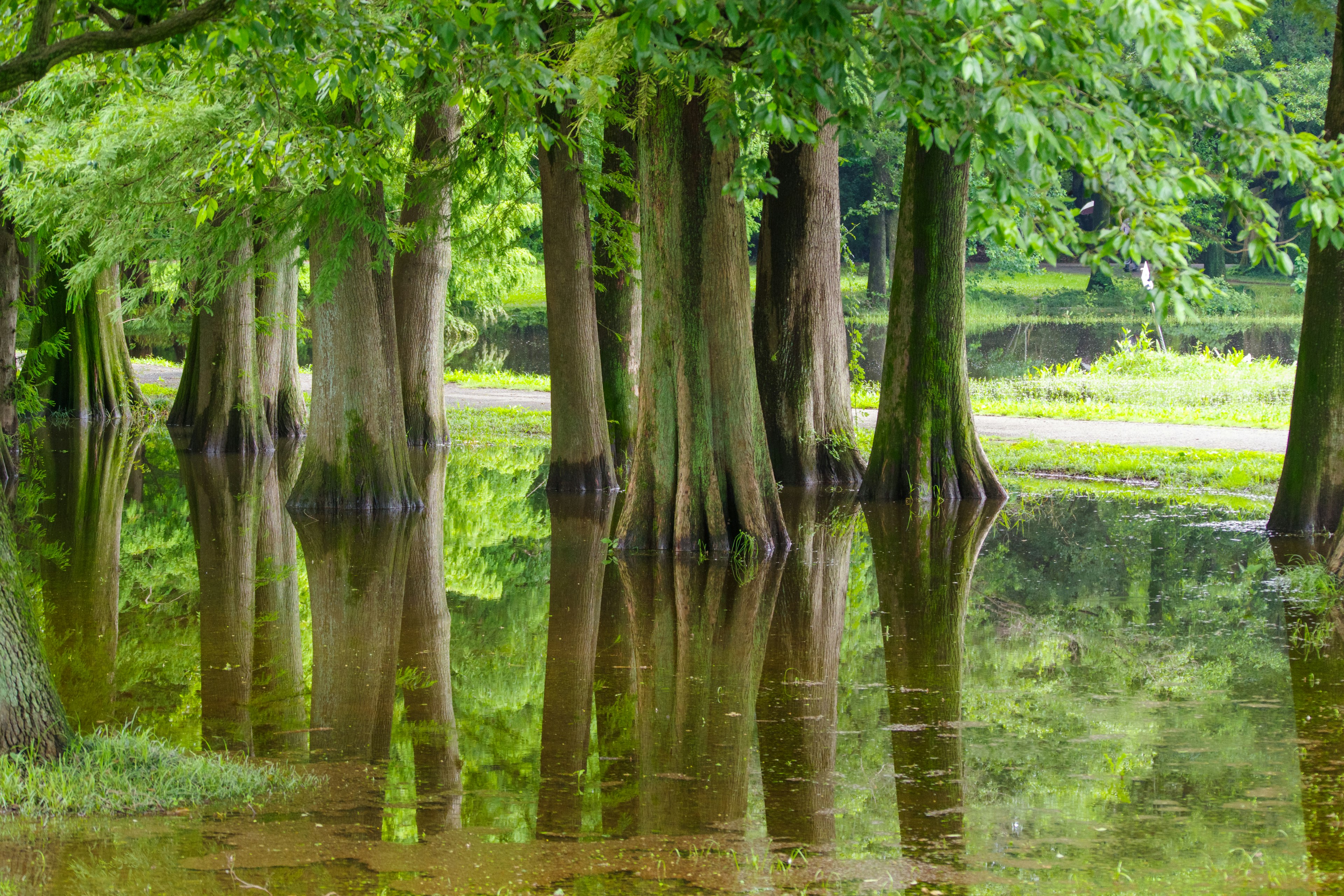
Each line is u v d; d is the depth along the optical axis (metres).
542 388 62.12
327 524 26.80
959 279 30.55
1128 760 11.45
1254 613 17.84
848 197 117.38
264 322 41.69
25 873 8.34
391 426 29.06
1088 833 9.55
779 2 9.45
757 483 23.66
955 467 30.77
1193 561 22.02
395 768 11.41
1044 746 11.94
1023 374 63.31
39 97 26.59
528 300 118.38
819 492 32.94
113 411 49.56
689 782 10.99
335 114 24.69
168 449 40.69
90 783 10.02
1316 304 24.19
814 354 34.78
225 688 14.28
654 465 23.80
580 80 15.03
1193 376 56.97
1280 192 88.75
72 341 48.56
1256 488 31.09
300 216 26.52
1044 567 21.78
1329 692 13.70
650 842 9.45
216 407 40.31
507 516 28.52
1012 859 9.01
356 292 28.36
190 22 11.53
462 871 8.72
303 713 13.31
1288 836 9.43
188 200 27.62
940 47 9.43
